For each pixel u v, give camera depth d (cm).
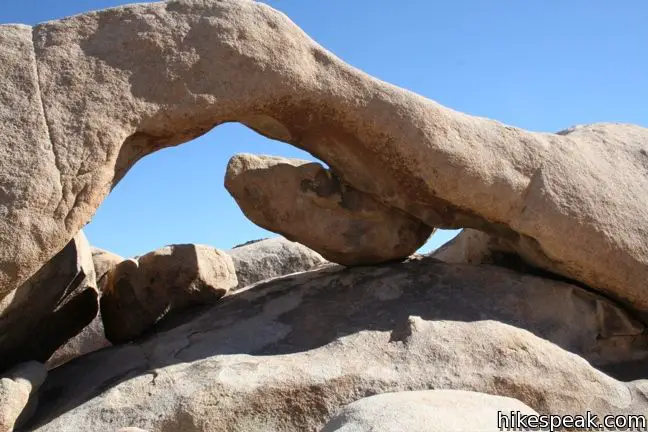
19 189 289
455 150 366
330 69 357
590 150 402
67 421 302
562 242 374
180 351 352
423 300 372
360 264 415
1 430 296
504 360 327
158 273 409
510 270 402
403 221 408
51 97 305
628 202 386
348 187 405
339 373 313
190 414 294
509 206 376
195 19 336
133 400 308
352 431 217
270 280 437
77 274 377
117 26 326
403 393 251
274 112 358
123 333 406
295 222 405
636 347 385
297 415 303
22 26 321
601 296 391
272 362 322
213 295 421
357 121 362
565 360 334
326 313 370
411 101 366
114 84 315
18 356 373
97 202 311
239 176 403
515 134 386
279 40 347
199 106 329
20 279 293
